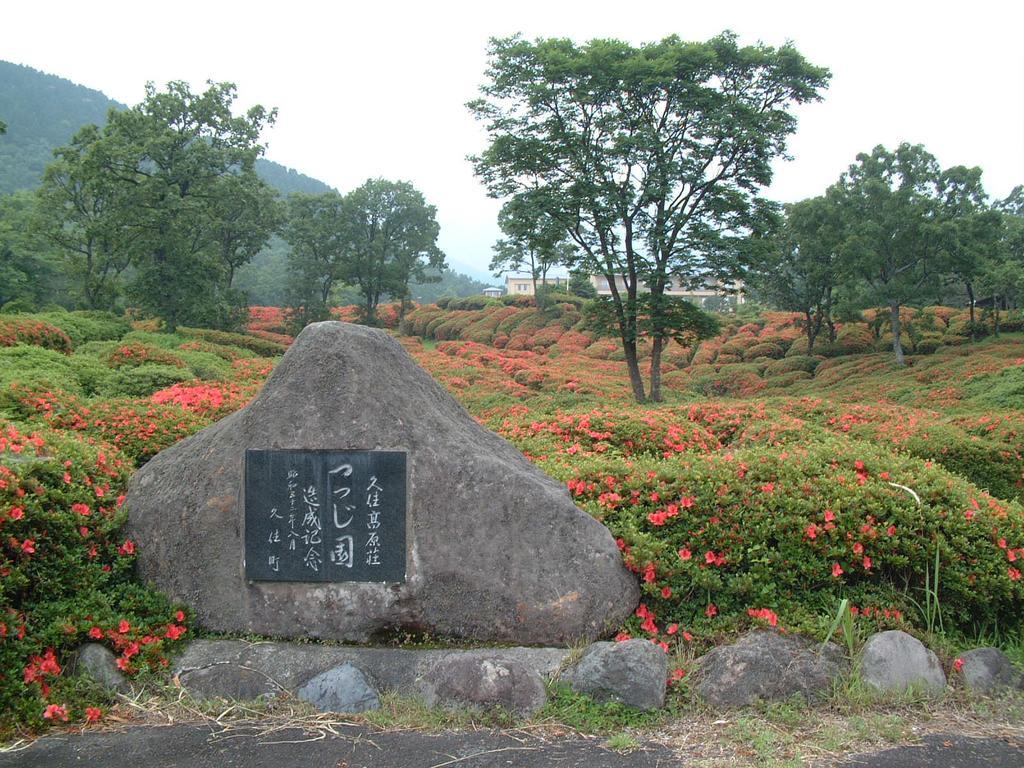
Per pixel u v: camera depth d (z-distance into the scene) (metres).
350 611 4.01
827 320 34.81
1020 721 3.44
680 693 3.59
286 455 4.07
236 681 3.67
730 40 17.00
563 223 17.61
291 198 43.66
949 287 34.38
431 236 45.75
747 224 18.14
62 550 3.85
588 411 8.17
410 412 4.20
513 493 4.06
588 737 3.32
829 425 10.55
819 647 3.74
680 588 4.07
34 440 4.43
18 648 3.49
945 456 7.82
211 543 4.08
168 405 8.15
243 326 37.47
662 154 17.12
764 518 4.29
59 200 32.09
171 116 28.77
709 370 33.84
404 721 3.42
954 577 4.09
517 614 3.97
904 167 28.08
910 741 3.25
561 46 17.02
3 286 35.41
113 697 3.52
